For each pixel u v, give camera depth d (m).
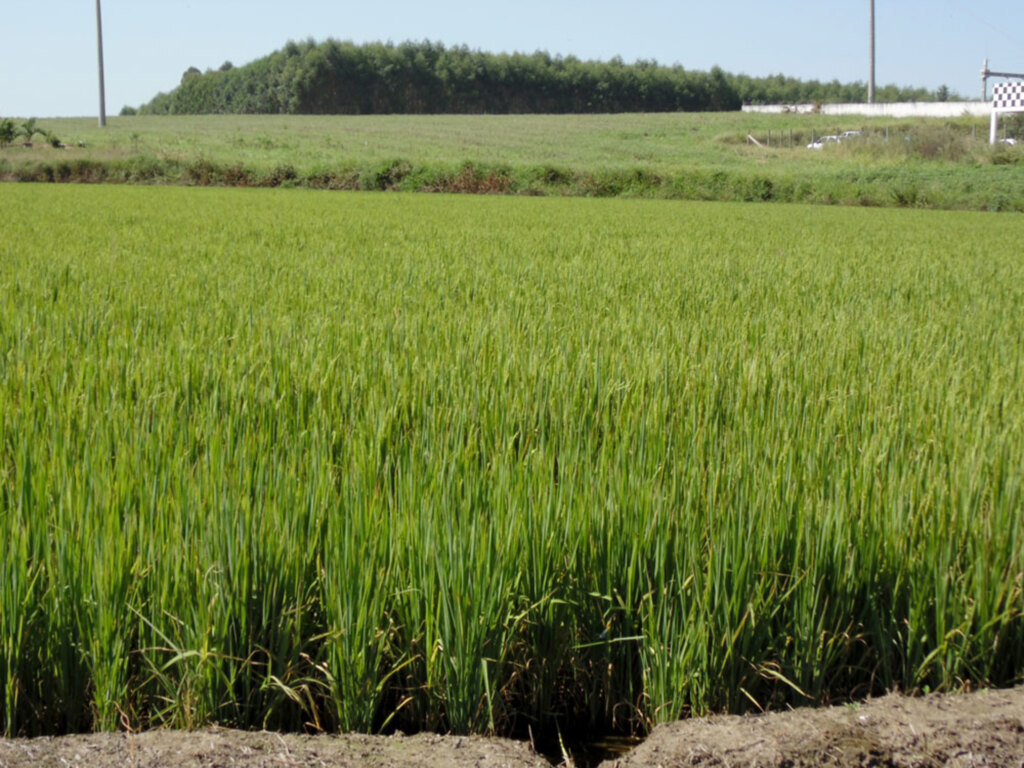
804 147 59.12
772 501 2.91
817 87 147.50
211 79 129.00
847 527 2.87
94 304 6.49
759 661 2.72
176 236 12.98
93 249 10.77
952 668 2.82
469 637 2.54
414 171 36.06
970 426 3.88
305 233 14.14
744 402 4.34
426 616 2.58
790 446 3.50
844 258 12.36
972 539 2.90
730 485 3.02
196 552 2.53
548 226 17.28
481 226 16.78
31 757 2.26
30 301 6.61
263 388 4.21
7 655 2.45
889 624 2.85
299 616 2.56
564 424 3.91
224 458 3.22
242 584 2.52
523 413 3.98
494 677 2.62
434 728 2.61
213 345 5.10
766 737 2.44
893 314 7.27
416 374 4.53
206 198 25.44
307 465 3.25
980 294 8.88
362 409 4.08
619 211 23.92
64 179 36.56
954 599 2.81
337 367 4.74
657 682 2.67
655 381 4.47
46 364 4.50
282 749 2.35
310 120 81.31
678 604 2.68
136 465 3.05
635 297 7.79
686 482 3.12
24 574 2.48
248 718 2.58
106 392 4.15
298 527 2.69
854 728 2.50
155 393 4.01
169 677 2.49
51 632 2.50
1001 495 3.06
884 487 3.15
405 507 2.82
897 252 13.47
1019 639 2.84
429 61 122.38
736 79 142.88
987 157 42.16
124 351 4.92
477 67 122.00
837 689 2.85
